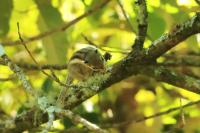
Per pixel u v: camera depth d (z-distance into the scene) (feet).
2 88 42.19
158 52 25.35
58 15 36.52
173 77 25.76
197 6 31.73
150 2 33.86
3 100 44.98
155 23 32.81
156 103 42.96
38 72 41.65
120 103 42.78
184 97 41.65
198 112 42.06
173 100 42.52
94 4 36.70
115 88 42.42
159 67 25.85
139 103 43.11
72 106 25.96
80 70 25.39
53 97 28.73
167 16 34.42
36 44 44.37
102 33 43.09
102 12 39.83
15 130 27.30
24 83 22.84
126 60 25.64
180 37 24.81
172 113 42.27
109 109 42.42
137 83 42.29
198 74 41.65
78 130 33.19
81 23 43.50
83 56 25.39
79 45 42.93
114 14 42.11
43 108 21.61
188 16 33.94
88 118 38.70
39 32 40.45
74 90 25.96
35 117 26.11
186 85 25.64
